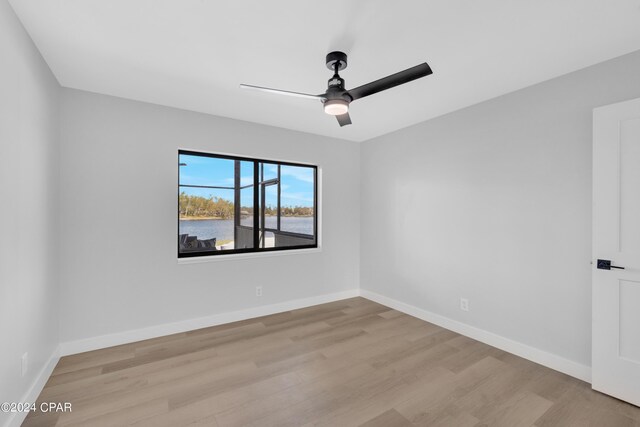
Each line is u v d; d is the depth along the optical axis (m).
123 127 2.76
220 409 1.87
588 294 2.19
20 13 1.62
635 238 1.91
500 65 2.18
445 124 3.20
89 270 2.61
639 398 1.89
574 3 1.53
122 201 2.75
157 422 1.75
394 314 3.62
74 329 2.55
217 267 3.26
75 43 1.91
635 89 1.98
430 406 1.92
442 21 1.68
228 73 2.31
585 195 2.20
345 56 2.02
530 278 2.51
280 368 2.36
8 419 1.57
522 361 2.49
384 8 1.58
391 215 3.89
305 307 3.89
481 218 2.86
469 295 2.97
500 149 2.71
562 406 1.92
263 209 4.21
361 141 4.39
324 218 4.07
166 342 2.81
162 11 1.60
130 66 2.20
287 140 3.73
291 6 1.56
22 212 1.74
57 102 2.42
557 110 2.35
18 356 1.69
